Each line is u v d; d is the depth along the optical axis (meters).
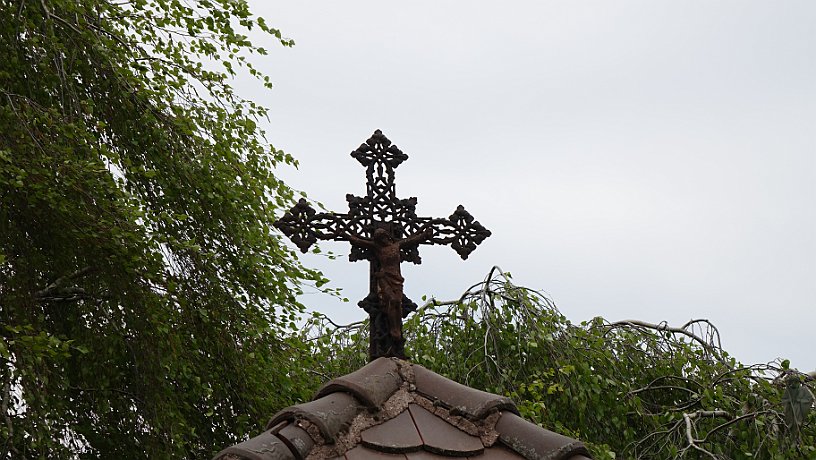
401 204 3.75
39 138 6.65
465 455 3.06
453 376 9.16
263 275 7.65
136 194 7.48
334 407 3.11
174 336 6.92
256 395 7.50
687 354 9.63
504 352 9.27
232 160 7.84
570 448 3.08
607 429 9.08
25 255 6.73
